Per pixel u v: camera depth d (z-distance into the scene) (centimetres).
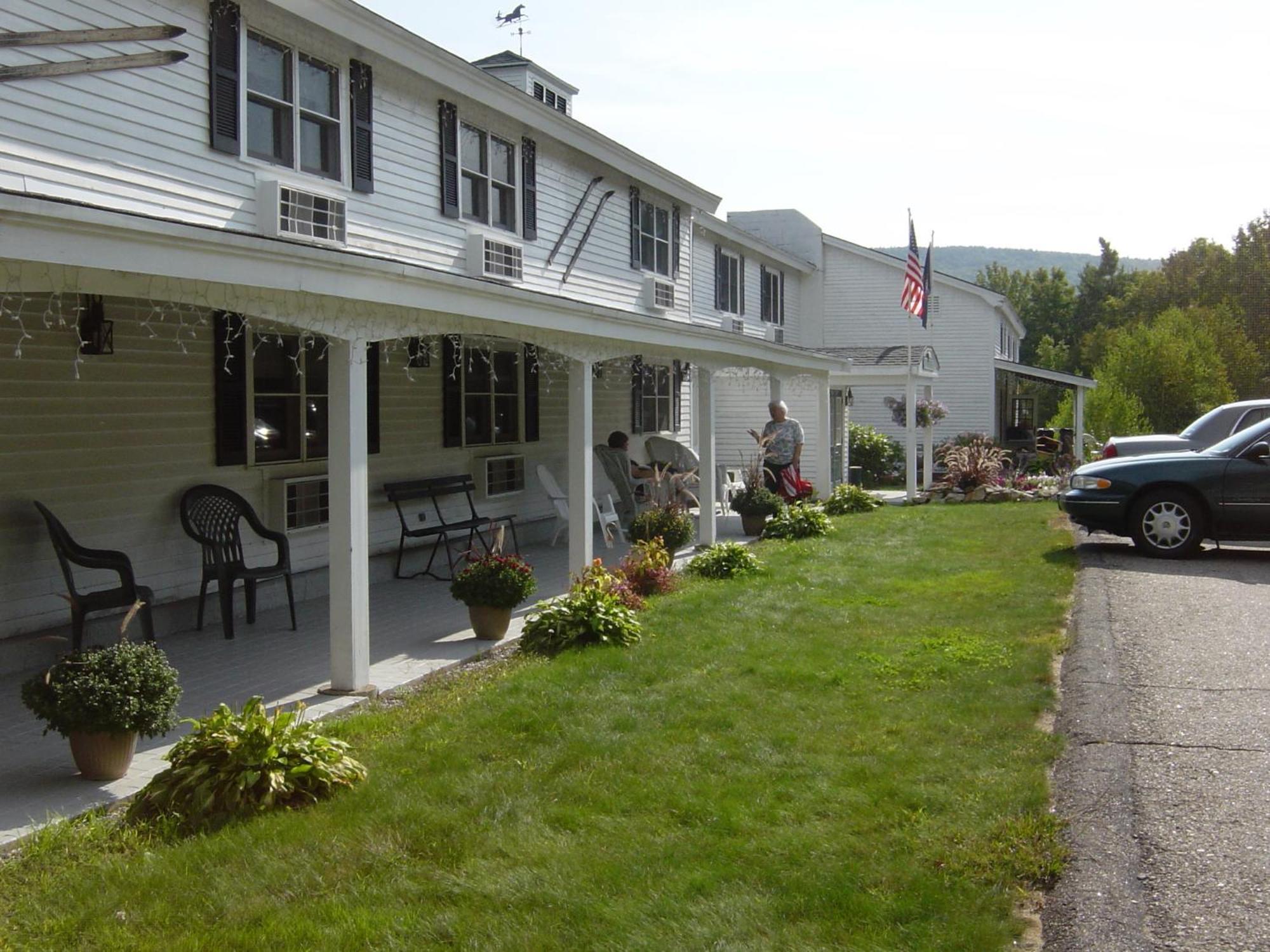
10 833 496
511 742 601
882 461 2800
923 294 2048
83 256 525
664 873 430
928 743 570
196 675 790
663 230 1852
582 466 1070
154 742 643
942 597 990
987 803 478
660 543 1138
